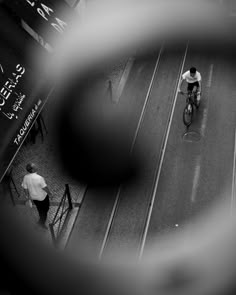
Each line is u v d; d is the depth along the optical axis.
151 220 16.83
